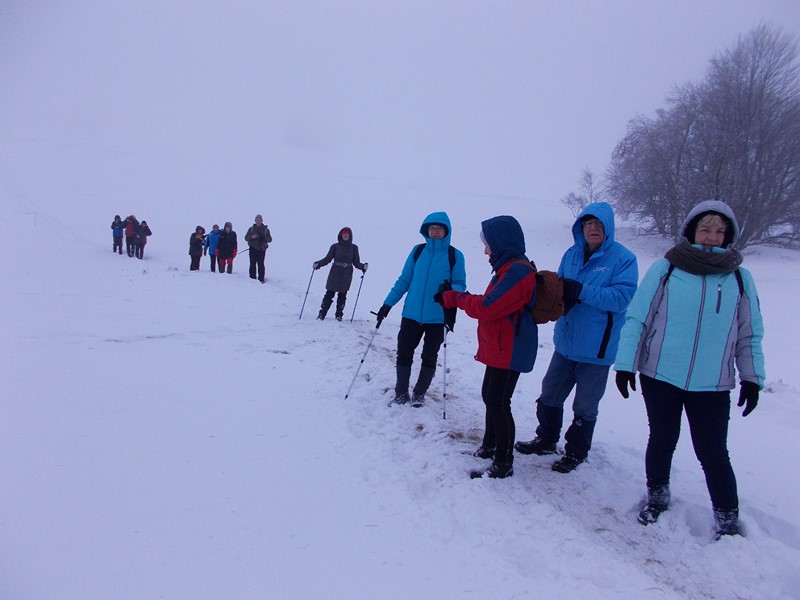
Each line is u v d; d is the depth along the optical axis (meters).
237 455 3.59
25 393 4.32
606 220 3.62
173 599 2.20
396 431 4.28
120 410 4.14
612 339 3.64
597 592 2.48
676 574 2.73
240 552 2.56
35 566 2.31
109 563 2.38
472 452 4.00
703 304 3.00
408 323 4.86
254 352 6.39
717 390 3.01
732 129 25.12
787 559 2.77
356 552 2.67
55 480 3.02
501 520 3.03
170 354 5.99
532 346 3.47
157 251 21.25
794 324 13.59
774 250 25.62
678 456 4.24
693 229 3.21
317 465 3.59
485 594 2.41
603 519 3.23
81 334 6.75
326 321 9.15
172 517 2.79
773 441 4.69
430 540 2.85
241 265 18.81
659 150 27.55
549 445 4.13
